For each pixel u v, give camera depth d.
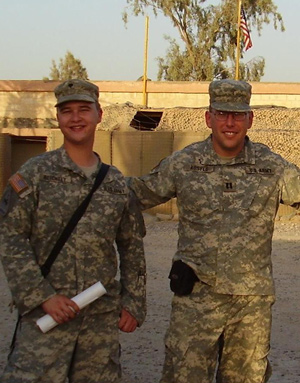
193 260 4.05
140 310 3.84
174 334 4.08
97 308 3.65
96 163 3.76
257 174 4.07
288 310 7.27
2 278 8.98
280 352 5.89
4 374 3.51
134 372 5.36
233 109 3.94
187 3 37.44
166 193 4.15
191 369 4.03
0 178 17.38
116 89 23.84
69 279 3.58
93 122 3.69
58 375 3.52
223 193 4.04
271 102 23.69
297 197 4.09
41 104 23.95
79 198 3.62
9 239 3.56
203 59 37.91
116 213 3.70
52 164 3.64
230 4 37.09
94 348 3.65
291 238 12.27
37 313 3.57
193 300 4.04
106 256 3.69
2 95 24.09
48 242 3.59
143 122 20.02
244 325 4.05
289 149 15.45
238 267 4.00
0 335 6.31
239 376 4.12
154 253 10.71
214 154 4.11
